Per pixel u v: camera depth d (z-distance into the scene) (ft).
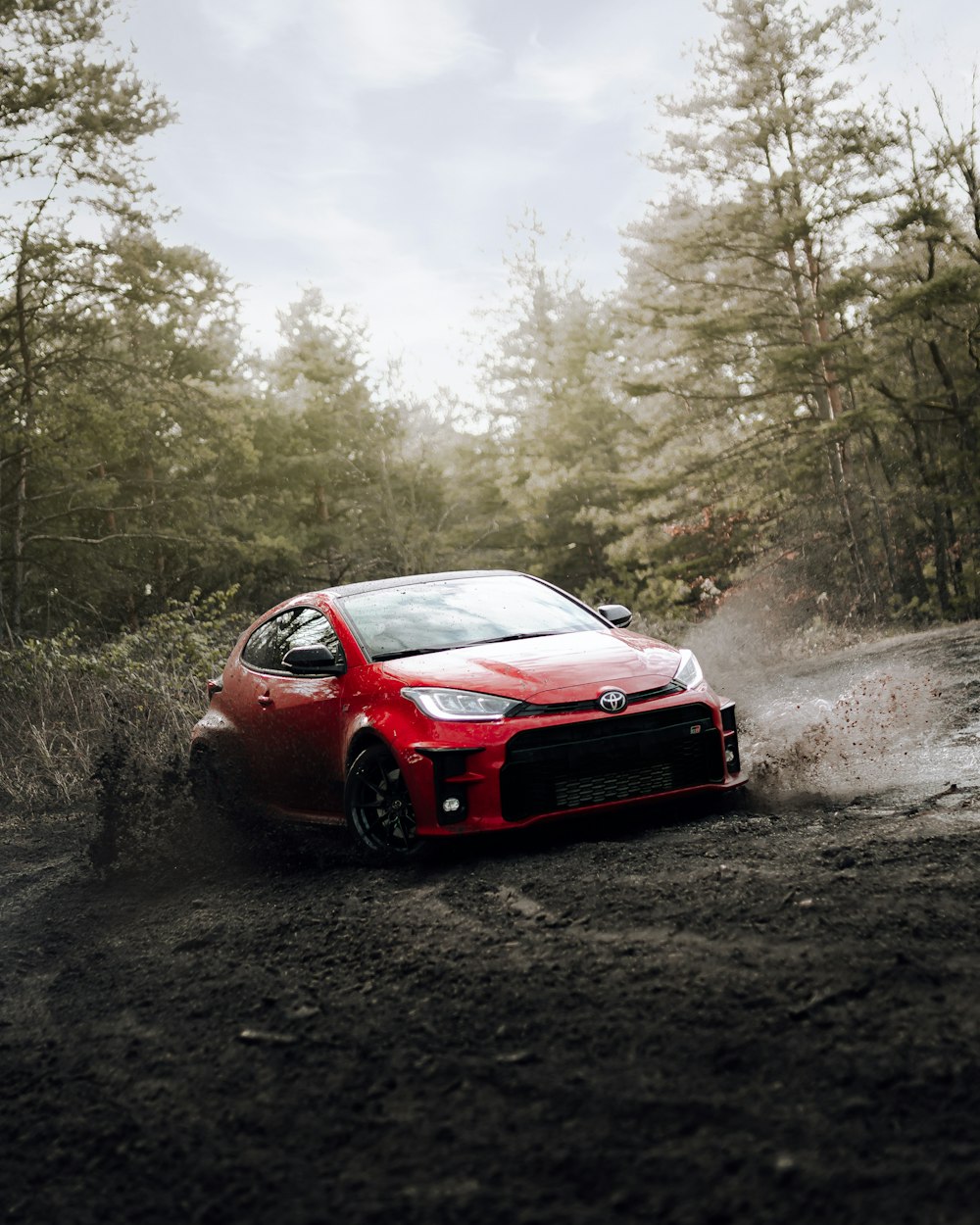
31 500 91.66
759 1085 8.95
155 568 108.88
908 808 17.62
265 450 126.72
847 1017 9.88
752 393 103.04
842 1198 7.25
